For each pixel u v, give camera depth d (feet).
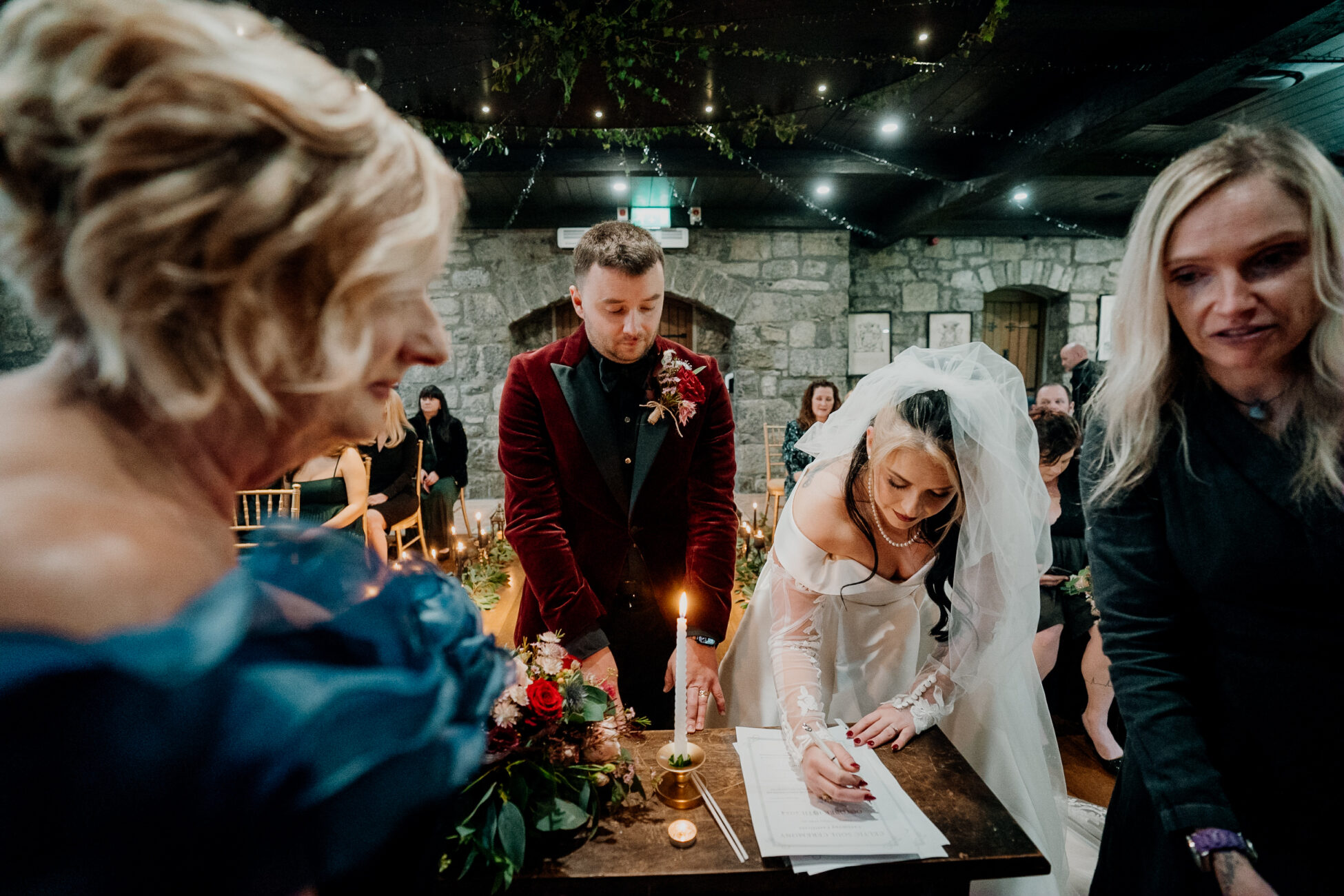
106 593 0.78
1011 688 4.20
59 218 0.81
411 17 5.49
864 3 5.09
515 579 13.32
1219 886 2.33
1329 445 2.17
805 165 14.96
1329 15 7.74
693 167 14.97
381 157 0.97
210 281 0.81
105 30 0.78
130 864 0.77
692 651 4.52
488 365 20.13
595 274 4.19
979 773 4.20
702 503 4.98
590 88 6.59
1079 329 22.33
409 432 12.64
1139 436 2.65
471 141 8.88
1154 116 10.68
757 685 4.73
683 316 21.72
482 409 20.29
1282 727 2.38
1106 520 2.88
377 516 10.92
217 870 0.82
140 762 0.76
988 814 3.01
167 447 0.97
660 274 4.32
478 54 5.97
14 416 0.85
